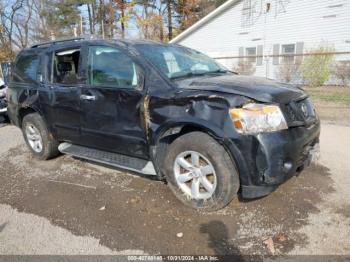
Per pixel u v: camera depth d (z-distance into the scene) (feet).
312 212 10.33
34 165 16.20
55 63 14.96
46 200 12.21
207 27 65.72
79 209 11.36
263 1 56.90
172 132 10.78
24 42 124.26
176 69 12.07
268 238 9.14
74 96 13.44
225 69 14.61
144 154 11.79
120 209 11.17
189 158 10.82
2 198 12.60
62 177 14.38
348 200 10.98
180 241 9.21
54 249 9.17
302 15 52.49
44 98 14.98
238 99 9.40
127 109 11.66
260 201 11.13
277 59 56.03
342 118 24.52
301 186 12.12
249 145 9.17
